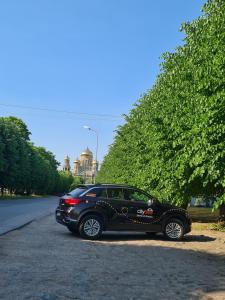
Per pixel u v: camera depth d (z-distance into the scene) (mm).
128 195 17656
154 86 24781
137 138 28328
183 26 17156
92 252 13578
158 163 18875
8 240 15172
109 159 54188
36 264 10984
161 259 12844
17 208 37062
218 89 12570
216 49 12867
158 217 17719
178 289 9078
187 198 18812
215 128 12578
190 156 14617
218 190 18672
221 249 15477
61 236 17422
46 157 130125
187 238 18703
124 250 14406
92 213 17141
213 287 9359
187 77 16422
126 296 8328
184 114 15594
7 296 7855
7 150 69875
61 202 18047
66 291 8453
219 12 13469
